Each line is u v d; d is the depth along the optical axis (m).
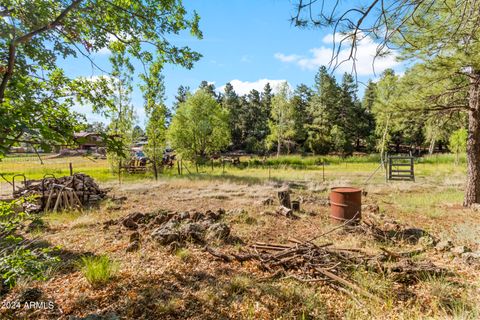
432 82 7.81
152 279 3.88
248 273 4.10
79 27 2.96
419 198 9.85
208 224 6.12
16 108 2.22
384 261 4.35
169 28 3.87
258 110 55.84
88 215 7.60
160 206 9.06
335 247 5.01
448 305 3.28
